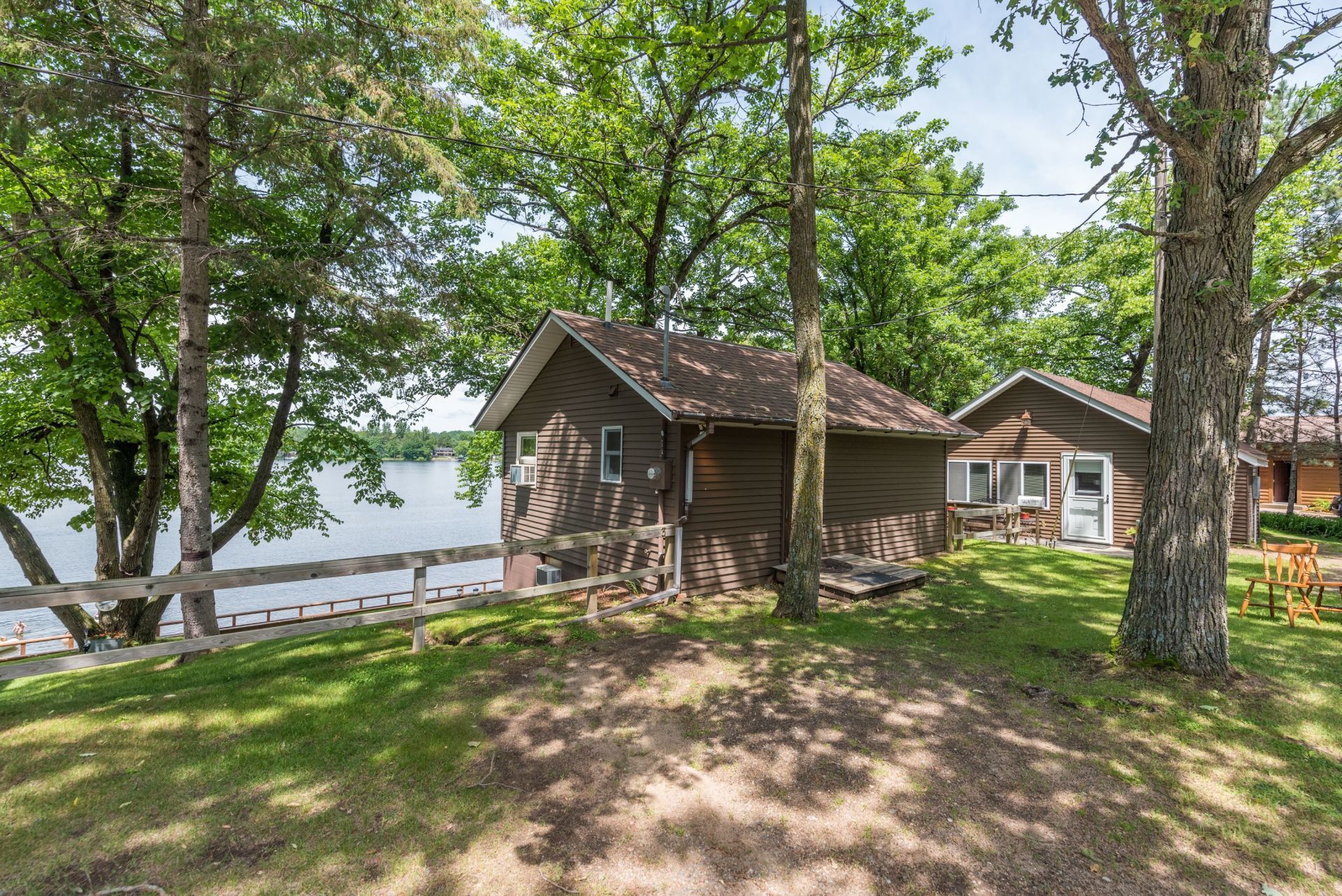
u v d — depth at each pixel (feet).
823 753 12.85
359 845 9.68
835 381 41.27
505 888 8.78
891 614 24.70
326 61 23.11
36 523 139.95
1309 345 53.11
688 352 35.32
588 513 33.65
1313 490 81.71
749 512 30.17
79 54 20.01
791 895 8.74
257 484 35.09
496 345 57.11
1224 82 15.92
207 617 23.40
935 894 8.75
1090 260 68.44
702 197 54.90
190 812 10.48
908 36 40.70
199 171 23.79
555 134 45.01
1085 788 11.46
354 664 18.22
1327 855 9.47
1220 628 16.52
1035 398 54.54
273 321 29.71
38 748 12.72
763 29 30.19
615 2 33.40
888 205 54.34
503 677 17.19
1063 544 49.16
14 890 8.50
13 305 32.04
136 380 31.40
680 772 12.10
